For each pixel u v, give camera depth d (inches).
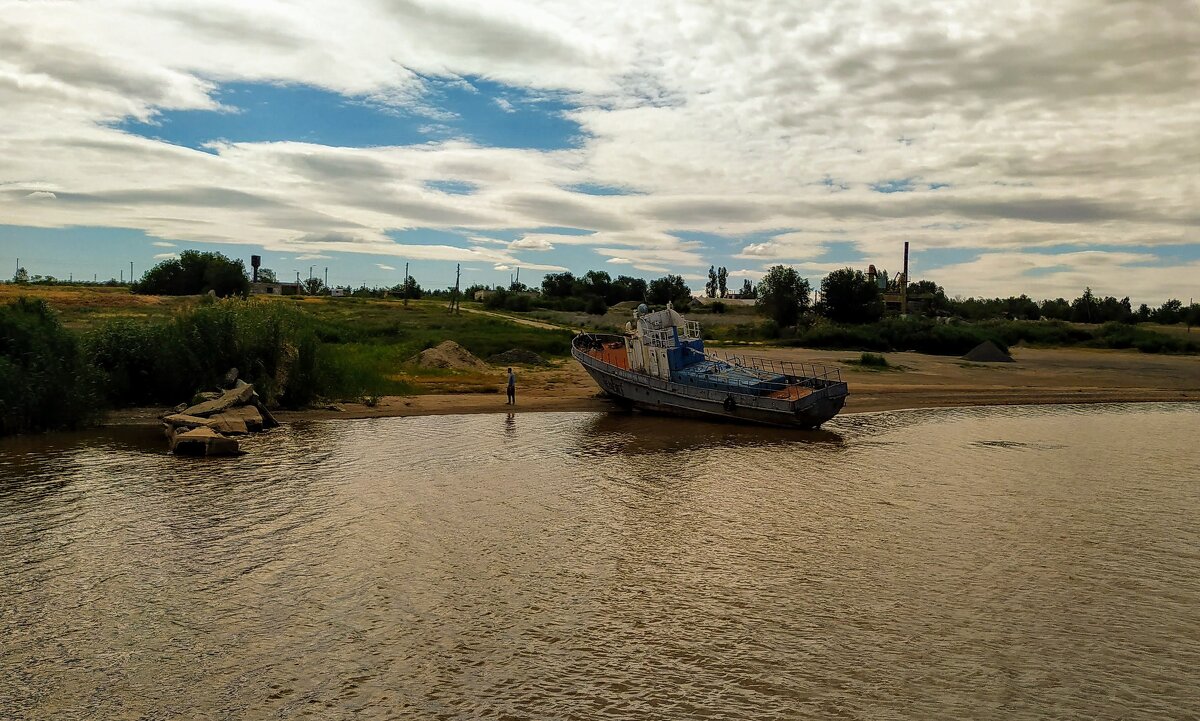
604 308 4670.3
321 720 374.0
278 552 600.4
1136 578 577.0
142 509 704.4
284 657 434.9
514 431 1174.3
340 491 782.5
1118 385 2011.6
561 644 456.1
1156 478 912.3
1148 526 709.9
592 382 1759.4
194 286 4003.4
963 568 594.2
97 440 1017.5
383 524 676.1
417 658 436.1
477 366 1889.8
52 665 422.9
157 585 532.1
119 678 410.3
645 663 434.9
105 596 512.4
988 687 415.2
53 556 582.6
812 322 3693.4
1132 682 423.2
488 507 739.4
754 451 1059.3
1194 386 2015.3
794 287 3986.2
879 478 899.4
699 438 1154.7
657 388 1350.9
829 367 2219.5
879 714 386.9
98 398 1144.2
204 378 1274.6
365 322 3041.3
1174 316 5502.0
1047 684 419.8
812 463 982.4
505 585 544.7
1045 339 3683.6
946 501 794.8
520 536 653.3
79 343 1174.3
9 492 753.0
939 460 1012.5
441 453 986.7
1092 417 1467.8
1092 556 625.0
